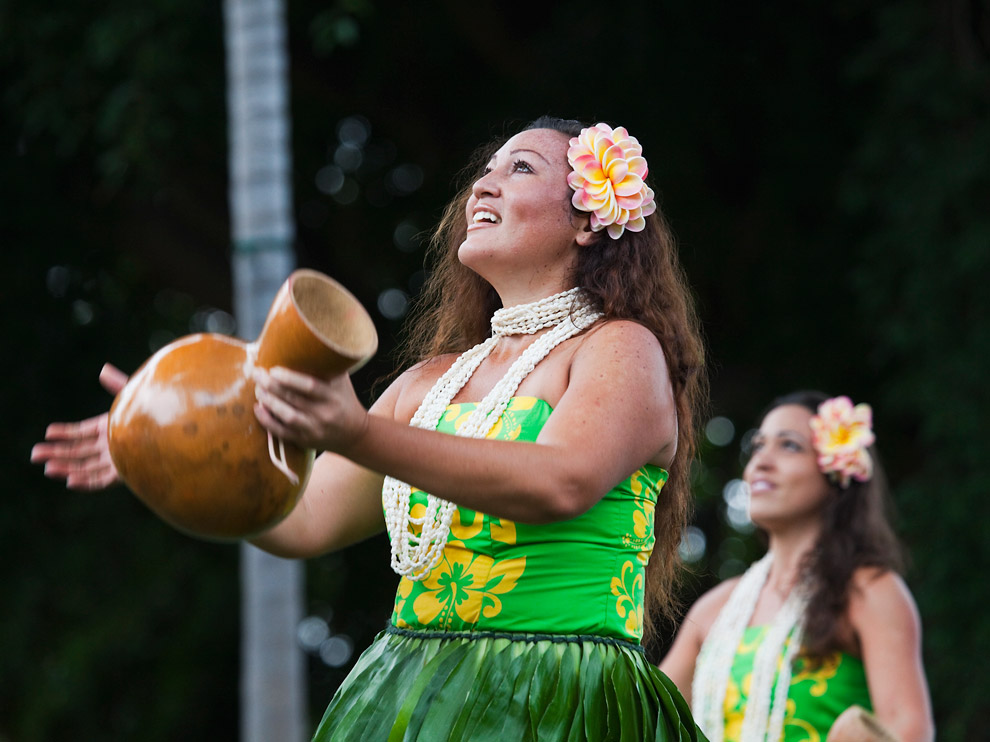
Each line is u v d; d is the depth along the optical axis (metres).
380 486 6.62
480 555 5.76
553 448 5.21
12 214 24.53
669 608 7.43
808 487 11.34
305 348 4.64
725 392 25.64
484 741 5.37
